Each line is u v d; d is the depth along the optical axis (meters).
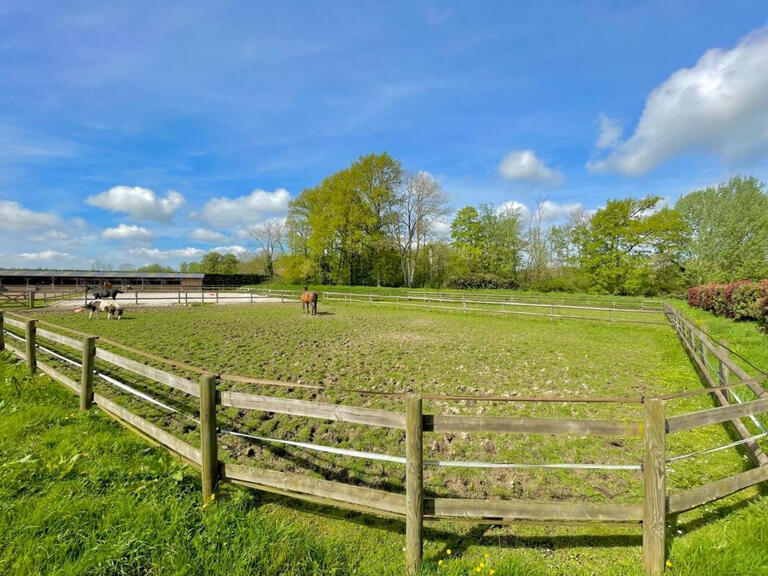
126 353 8.85
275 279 59.25
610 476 3.82
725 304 14.91
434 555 2.69
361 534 2.89
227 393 3.14
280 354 9.38
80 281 50.62
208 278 55.81
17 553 2.37
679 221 33.91
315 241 40.25
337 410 2.79
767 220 29.14
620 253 34.84
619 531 2.93
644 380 7.39
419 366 8.38
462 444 4.54
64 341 5.76
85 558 2.35
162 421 4.98
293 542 2.60
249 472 3.07
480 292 30.31
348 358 9.09
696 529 2.90
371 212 39.34
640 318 18.30
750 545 2.54
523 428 2.53
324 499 2.83
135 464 3.59
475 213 39.19
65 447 3.79
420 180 42.41
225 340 11.14
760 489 3.38
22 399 5.18
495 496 3.47
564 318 17.66
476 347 10.75
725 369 5.43
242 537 2.63
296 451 4.30
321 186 44.19
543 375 7.73
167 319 16.25
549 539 2.86
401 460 2.65
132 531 2.58
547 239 41.91
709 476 3.77
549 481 3.73
